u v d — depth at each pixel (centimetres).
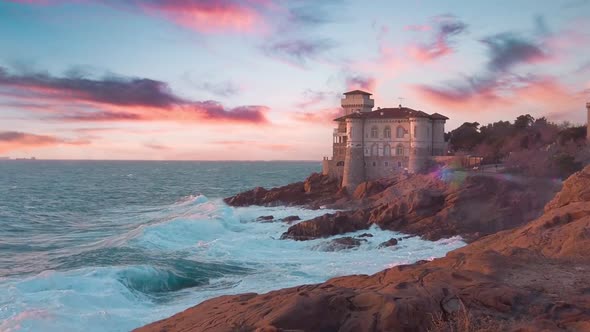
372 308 2036
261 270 4741
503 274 2514
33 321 2908
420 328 1967
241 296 2698
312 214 8756
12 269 4947
